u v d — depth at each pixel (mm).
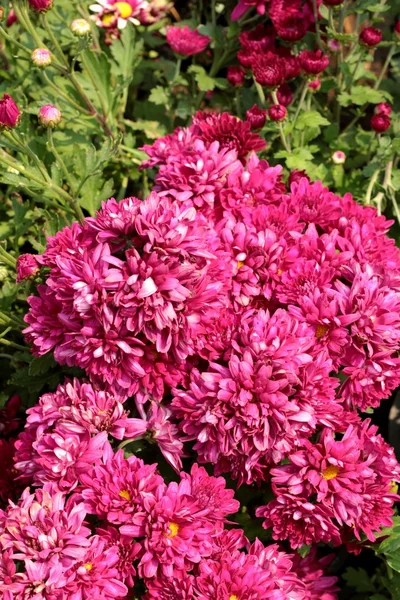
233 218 561
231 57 774
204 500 478
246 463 487
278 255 530
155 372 502
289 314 516
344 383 517
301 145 707
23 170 593
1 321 614
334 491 483
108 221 503
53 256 524
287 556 503
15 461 544
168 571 454
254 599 458
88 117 718
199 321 498
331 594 546
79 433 496
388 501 496
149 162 615
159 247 487
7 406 629
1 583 437
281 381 478
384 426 649
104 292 482
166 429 502
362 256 550
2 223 723
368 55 720
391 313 508
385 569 598
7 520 451
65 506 471
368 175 683
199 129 625
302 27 684
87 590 445
